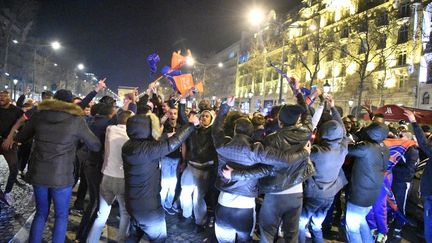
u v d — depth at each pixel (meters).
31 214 6.55
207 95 81.38
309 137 4.30
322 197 4.94
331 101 5.42
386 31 34.06
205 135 6.42
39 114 4.58
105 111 5.98
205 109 7.23
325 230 6.73
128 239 4.74
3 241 5.27
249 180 4.24
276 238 5.28
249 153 4.06
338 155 4.87
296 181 4.32
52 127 4.50
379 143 5.24
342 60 40.12
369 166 5.09
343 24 41.78
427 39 30.64
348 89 38.00
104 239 5.70
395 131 8.36
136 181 4.30
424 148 5.43
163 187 7.23
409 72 32.06
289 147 4.20
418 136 5.48
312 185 4.93
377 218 6.12
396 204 6.73
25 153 9.11
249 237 4.38
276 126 6.21
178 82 7.55
